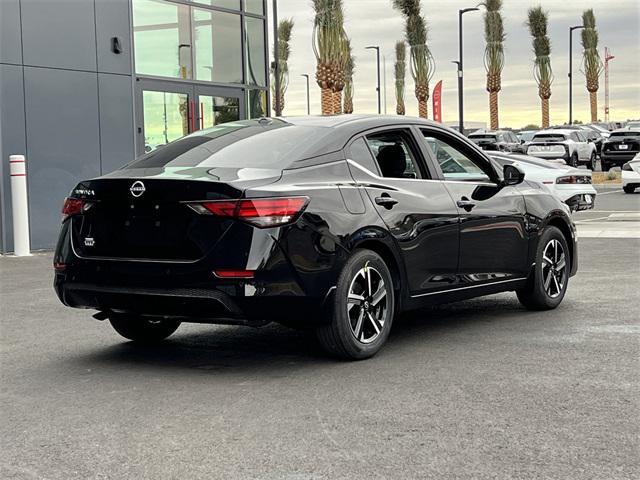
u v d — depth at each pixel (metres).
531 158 15.45
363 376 5.14
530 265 7.05
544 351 5.74
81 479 3.50
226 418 4.32
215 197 5.01
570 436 3.95
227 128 6.26
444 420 4.22
